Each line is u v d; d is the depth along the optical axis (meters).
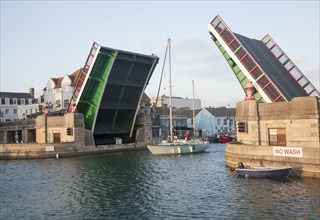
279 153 23.27
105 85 42.97
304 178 21.44
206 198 18.42
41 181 25.41
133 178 25.78
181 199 18.55
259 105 26.50
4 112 78.38
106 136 53.25
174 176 26.16
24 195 20.72
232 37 31.66
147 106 56.47
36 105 75.38
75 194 20.67
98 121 49.25
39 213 16.70
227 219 14.63
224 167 29.62
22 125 54.22
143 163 34.81
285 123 24.41
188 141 45.47
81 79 43.28
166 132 74.44
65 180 25.58
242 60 31.41
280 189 19.11
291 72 35.56
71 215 16.25
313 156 21.23
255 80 30.66
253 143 26.72
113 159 39.47
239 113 27.95
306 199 16.78
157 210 16.62
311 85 33.88
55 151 42.72
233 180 22.78
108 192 21.00
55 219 15.67
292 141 23.69
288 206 15.88
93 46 39.94
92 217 15.84
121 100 48.78
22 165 35.44
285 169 21.81
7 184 24.45
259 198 17.61
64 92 64.75
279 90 29.25
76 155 44.41
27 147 42.28
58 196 20.27
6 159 42.44
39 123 48.75
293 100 23.67
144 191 21.00
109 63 41.44
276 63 36.03
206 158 37.88
